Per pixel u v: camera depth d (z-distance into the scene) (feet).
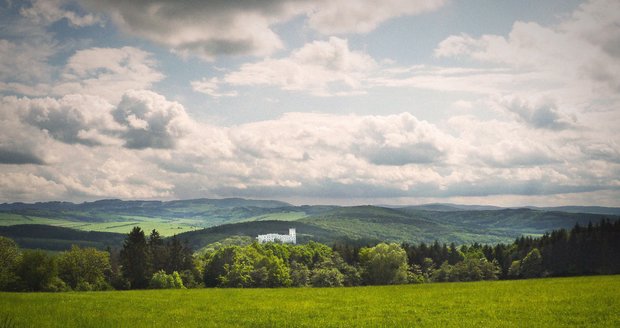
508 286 225.76
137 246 409.08
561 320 118.01
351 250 577.02
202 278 453.99
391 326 113.60
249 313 140.05
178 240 460.14
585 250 502.38
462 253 610.65
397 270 444.96
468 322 117.50
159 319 125.29
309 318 128.88
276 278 443.32
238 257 472.44
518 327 109.09
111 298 189.88
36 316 123.75
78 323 114.01
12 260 334.65
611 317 120.06
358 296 198.70
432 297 184.85
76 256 376.48
